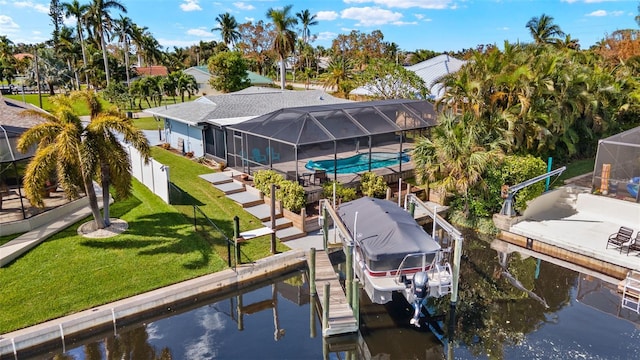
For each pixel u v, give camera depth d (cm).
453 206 2086
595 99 2789
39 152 1481
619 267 1541
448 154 1897
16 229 1644
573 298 1434
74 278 1386
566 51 3741
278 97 3350
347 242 1310
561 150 2861
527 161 1930
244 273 1495
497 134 2033
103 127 1505
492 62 2250
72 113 1538
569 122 2597
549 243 1731
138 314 1302
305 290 1530
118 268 1454
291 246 1698
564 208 2067
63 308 1246
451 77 2359
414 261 1312
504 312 1366
